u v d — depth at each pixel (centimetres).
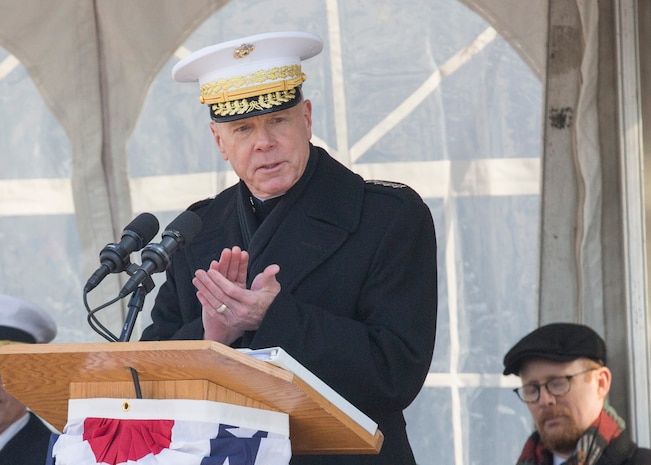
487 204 1423
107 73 1488
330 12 1450
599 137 1408
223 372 599
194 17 1470
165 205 1476
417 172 1431
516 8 1423
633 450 1303
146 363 602
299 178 918
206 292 789
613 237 1409
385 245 892
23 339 1300
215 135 927
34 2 1497
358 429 679
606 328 1409
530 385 1320
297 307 822
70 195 1498
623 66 1401
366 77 1443
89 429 643
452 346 1427
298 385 612
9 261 1502
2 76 1505
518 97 1423
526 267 1417
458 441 1417
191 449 610
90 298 1478
